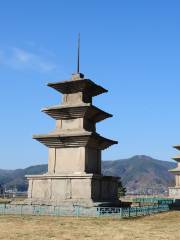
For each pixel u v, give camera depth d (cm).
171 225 3216
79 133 4191
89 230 2777
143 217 3862
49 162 4425
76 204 4006
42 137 4375
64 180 4206
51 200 4178
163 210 4806
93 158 4497
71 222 3256
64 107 4372
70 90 4597
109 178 4488
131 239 2406
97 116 4631
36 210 3922
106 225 3086
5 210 4044
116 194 4666
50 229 2814
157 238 2466
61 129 4497
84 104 4284
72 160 4312
